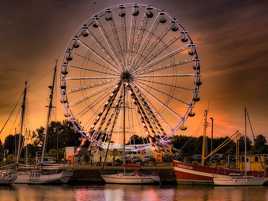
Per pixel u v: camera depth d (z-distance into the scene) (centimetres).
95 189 10119
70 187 10544
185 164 11788
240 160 13925
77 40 11162
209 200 8481
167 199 8550
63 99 11050
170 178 11888
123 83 11075
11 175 10881
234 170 11869
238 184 11456
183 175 11756
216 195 9281
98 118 11156
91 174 11612
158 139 11081
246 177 11531
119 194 9206
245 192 9944
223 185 11425
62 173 11181
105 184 11425
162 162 13000
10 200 8200
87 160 13888
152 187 10850
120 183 11375
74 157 13600
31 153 18600
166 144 11088
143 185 11269
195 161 16288
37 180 11094
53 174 11125
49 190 9831
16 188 10231
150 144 11250
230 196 9131
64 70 11094
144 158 13875
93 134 11181
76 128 11106
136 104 11131
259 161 13500
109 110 11162
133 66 11112
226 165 15025
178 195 9200
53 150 18238
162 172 11900
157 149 11275
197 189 10550
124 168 11450
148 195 9100
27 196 8756
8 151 17600
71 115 11062
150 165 12812
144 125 11119
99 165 12750
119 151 14062
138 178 11356
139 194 9238
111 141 11650
